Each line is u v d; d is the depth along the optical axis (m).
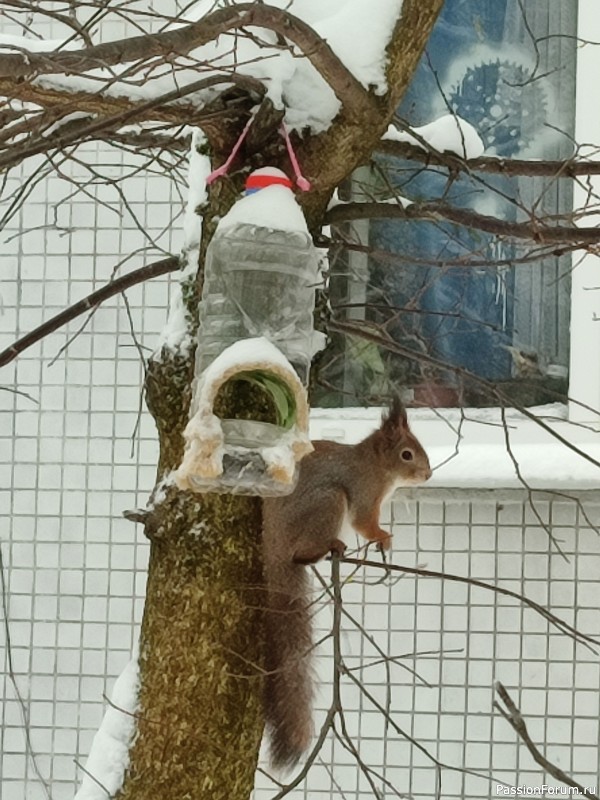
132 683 3.65
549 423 5.43
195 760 3.53
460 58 5.86
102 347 5.70
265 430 3.19
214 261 3.29
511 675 5.30
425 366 5.01
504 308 5.71
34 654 5.57
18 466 5.68
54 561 5.62
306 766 3.01
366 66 3.46
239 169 3.55
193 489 3.07
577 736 5.26
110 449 5.66
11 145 3.72
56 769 5.52
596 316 5.46
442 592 5.35
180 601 3.56
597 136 5.64
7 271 5.79
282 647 3.86
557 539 5.31
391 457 4.62
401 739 5.30
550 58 5.79
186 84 3.50
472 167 4.03
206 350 3.27
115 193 5.74
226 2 3.28
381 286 5.77
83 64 3.00
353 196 5.51
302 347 3.28
